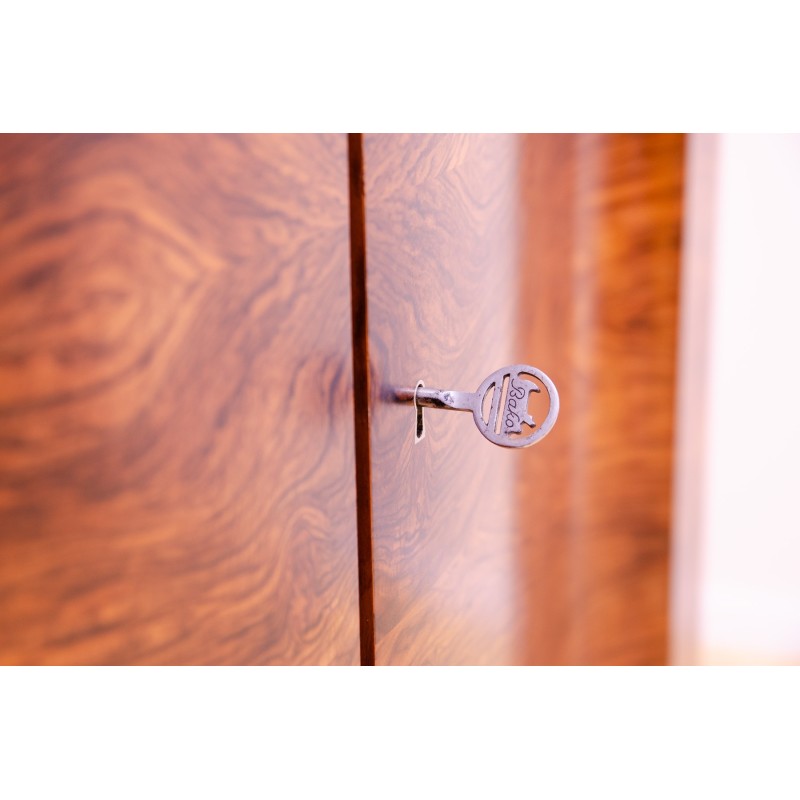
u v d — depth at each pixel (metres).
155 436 0.27
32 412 0.24
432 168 0.40
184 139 0.27
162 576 0.28
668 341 0.67
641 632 0.73
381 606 0.38
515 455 0.57
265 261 0.30
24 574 0.25
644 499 0.70
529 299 0.56
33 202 0.24
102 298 0.25
